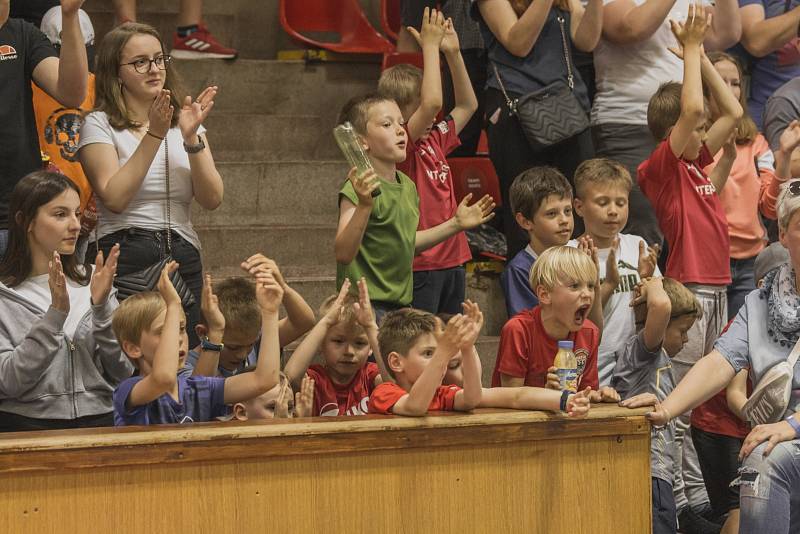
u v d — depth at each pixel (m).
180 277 8.97
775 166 11.23
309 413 8.17
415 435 6.74
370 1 16.09
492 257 12.27
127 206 9.07
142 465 6.23
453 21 12.27
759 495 7.52
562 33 11.69
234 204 12.97
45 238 8.20
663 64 11.73
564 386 7.48
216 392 7.51
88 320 8.17
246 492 6.43
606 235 9.81
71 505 6.11
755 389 7.94
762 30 13.07
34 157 9.59
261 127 13.97
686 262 10.34
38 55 9.60
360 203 8.92
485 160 12.61
